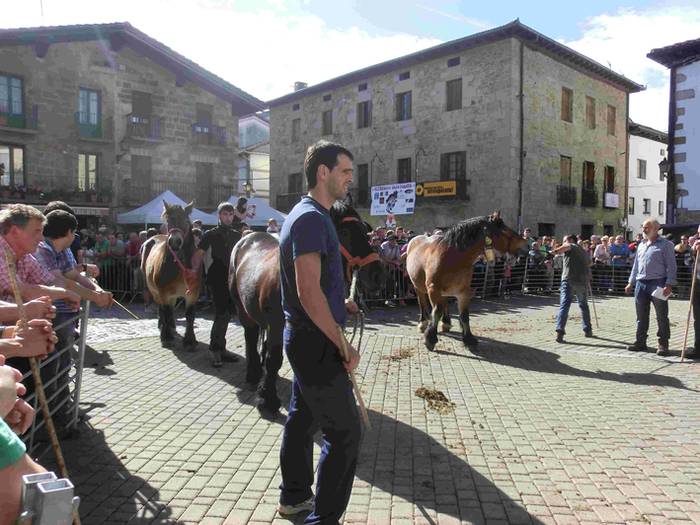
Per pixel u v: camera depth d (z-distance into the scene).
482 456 4.02
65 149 23.28
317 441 4.24
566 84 25.83
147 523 3.03
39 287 3.27
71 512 1.29
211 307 12.07
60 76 23.06
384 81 27.70
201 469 3.73
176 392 5.54
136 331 8.94
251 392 5.56
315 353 2.50
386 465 3.85
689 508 3.25
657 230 7.80
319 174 2.60
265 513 3.15
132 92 25.00
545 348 8.12
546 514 3.18
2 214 3.18
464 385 5.98
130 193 24.72
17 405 1.67
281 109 33.94
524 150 23.36
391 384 5.99
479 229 7.45
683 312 12.94
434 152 25.61
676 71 18.42
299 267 2.38
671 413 5.04
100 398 5.30
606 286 17.06
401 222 27.09
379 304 12.77
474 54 23.97
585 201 27.28
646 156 34.50
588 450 4.15
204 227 21.33
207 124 27.12
